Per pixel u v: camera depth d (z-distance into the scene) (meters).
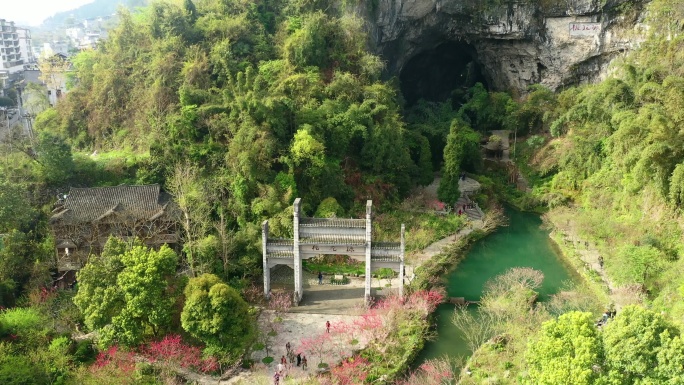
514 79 98.31
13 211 46.78
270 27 75.94
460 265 55.59
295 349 40.19
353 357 39.00
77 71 81.12
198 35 70.88
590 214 58.59
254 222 52.34
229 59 66.69
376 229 55.88
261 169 54.66
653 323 27.02
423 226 59.84
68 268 46.31
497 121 92.75
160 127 58.97
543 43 91.25
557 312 43.00
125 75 70.44
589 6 85.19
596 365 28.31
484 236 62.66
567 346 28.81
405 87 107.12
